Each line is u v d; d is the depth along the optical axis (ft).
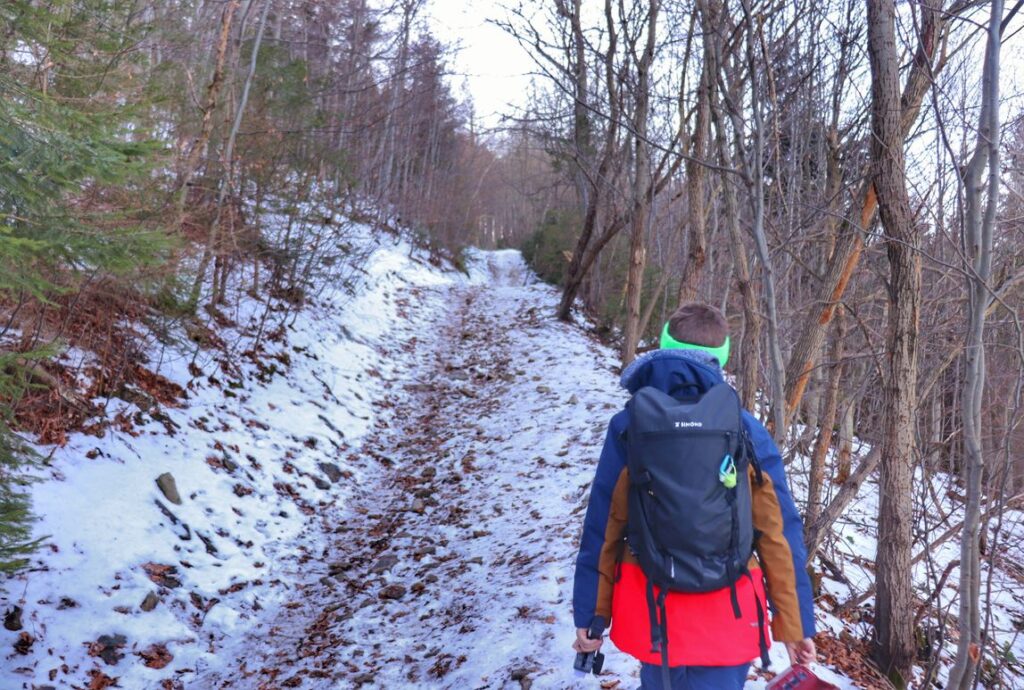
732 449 7.28
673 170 39.73
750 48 15.49
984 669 19.17
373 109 54.49
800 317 25.53
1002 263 17.28
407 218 95.45
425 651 16.25
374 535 24.08
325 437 30.81
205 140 29.37
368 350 44.73
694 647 7.21
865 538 27.35
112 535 18.34
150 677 15.46
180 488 21.84
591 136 51.42
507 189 173.37
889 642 15.76
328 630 18.07
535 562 19.04
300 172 39.09
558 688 12.82
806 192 23.17
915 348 15.08
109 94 17.78
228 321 35.17
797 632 7.45
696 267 28.73
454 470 29.43
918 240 14.92
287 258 40.65
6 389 13.50
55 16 13.91
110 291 21.57
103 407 22.00
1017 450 17.31
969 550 12.57
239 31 33.42
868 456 18.45
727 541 7.16
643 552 7.30
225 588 19.07
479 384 42.65
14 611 15.07
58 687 14.21
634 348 40.98
